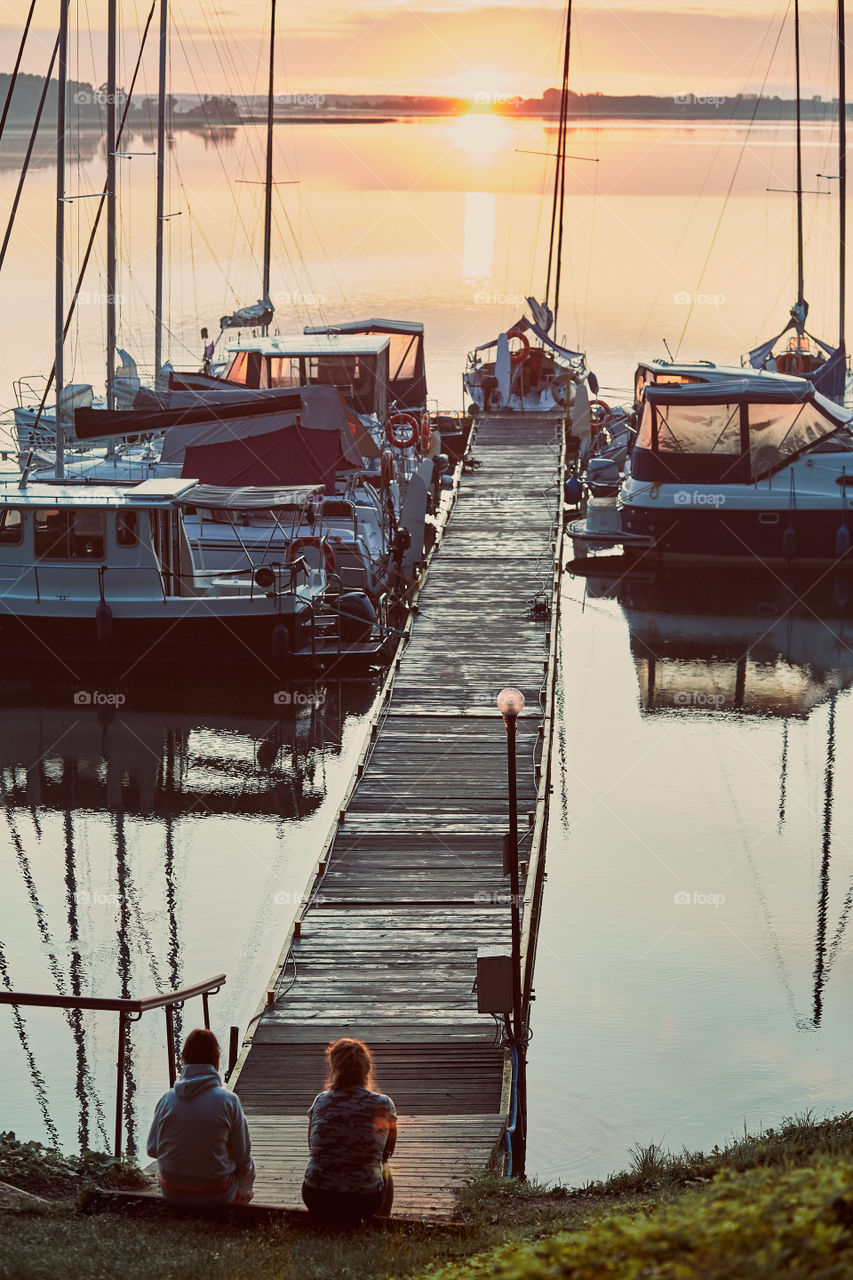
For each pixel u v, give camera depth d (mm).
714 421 38031
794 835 22797
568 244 104438
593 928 19469
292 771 24969
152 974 17984
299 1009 15133
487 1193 10461
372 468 36844
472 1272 6129
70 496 28781
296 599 28906
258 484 31875
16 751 25625
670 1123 14789
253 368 40844
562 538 35375
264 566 29125
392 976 15844
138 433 32312
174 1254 7941
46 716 27344
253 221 108688
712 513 37938
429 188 152500
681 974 18141
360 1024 14781
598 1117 14891
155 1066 15773
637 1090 15422
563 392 50969
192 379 38156
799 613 35094
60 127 33500
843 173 47406
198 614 28719
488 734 23688
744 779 25172
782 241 103000
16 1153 10508
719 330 69688
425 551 38344
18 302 70250
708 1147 14289
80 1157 10781
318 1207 8742
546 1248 5582
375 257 94000
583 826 23172
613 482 43469
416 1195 10758
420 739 23453
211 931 19188
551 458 43406
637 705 28953
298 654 29500
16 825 22688
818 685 30031
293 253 93562
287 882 20766
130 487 30031
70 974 17953
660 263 94375
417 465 40562
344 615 29719
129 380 39344
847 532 37594
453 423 47906
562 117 58250
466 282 84312
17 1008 17078
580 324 71375
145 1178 10367
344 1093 8906
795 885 20922
